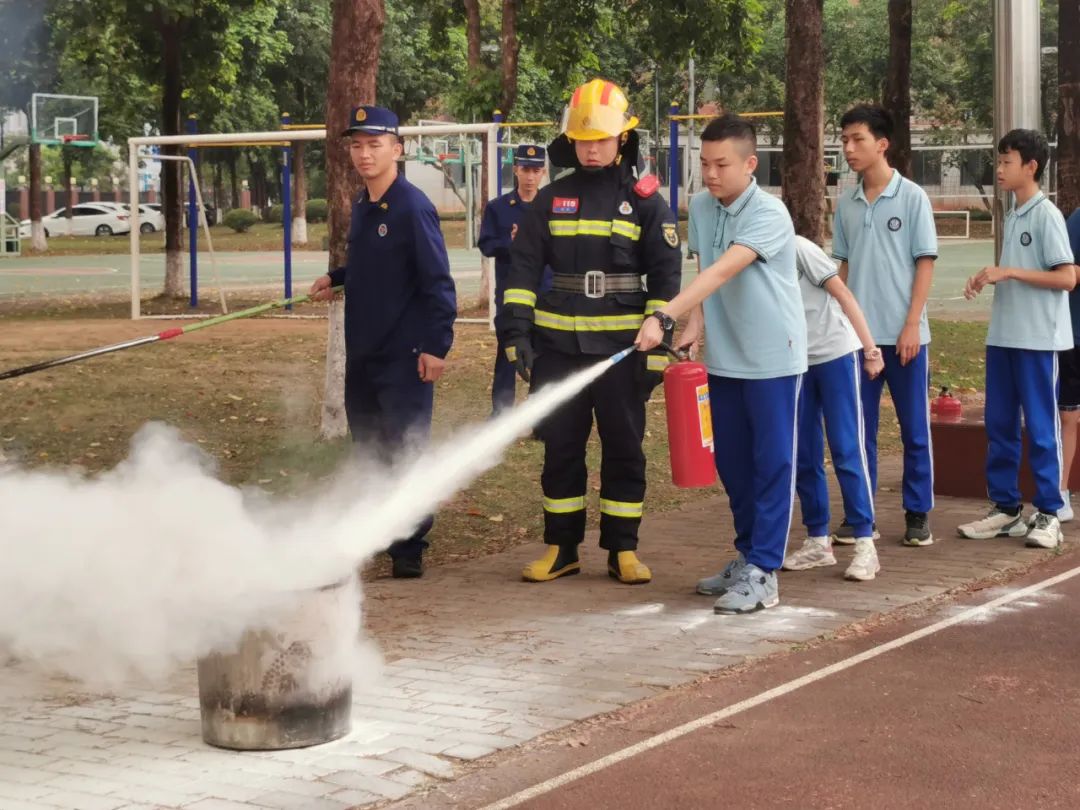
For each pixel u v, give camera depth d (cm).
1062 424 882
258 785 446
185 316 2289
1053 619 656
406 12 5394
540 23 2562
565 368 719
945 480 974
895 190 791
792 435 678
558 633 634
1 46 3262
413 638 627
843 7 5781
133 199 2216
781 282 672
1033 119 1106
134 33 2711
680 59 2564
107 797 436
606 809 431
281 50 4397
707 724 509
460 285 2992
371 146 725
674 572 762
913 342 788
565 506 745
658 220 702
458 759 471
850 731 501
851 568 735
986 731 500
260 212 7756
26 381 1470
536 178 1109
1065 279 800
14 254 4316
